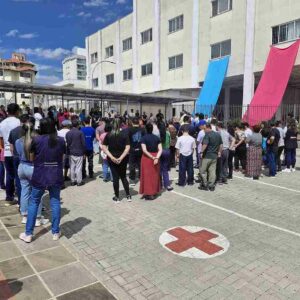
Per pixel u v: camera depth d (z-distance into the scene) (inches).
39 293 137.3
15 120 250.5
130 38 1341.0
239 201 283.9
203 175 324.8
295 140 431.5
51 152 179.9
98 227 216.2
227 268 163.0
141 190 284.8
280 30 762.2
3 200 265.6
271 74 738.8
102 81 1569.9
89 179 363.9
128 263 167.5
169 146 391.2
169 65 1118.4
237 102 1096.8
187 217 239.0
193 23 992.2
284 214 249.6
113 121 271.3
